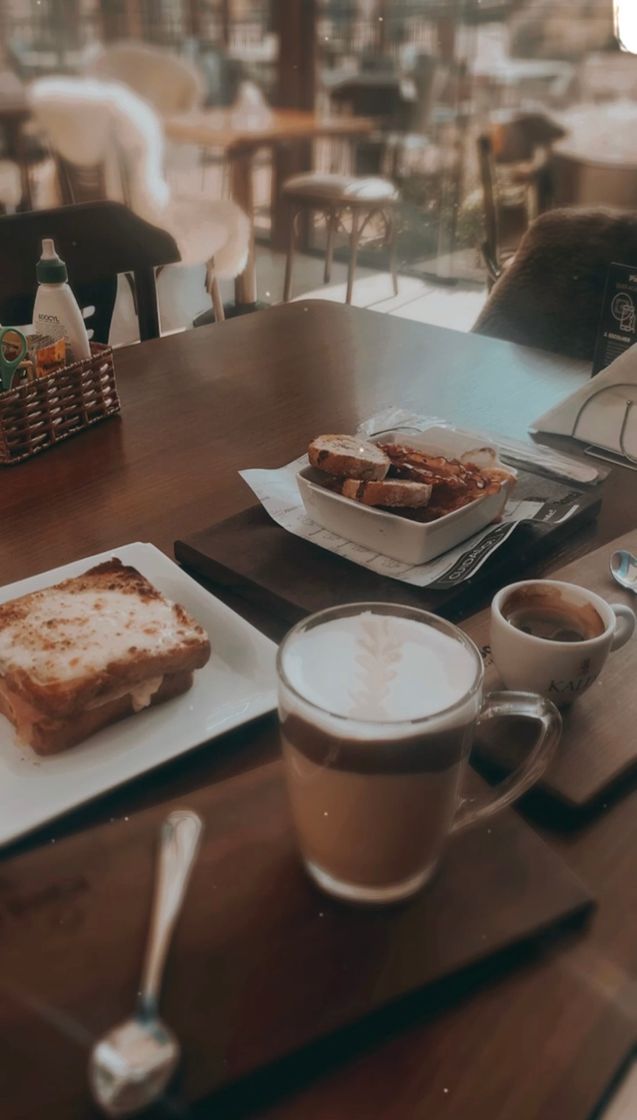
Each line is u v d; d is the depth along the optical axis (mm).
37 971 422
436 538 779
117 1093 366
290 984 421
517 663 596
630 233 1564
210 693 647
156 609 675
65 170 3582
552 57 3801
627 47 1552
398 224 4062
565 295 1620
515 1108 381
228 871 482
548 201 3654
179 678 632
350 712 437
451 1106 382
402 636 491
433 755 425
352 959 435
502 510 848
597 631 611
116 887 468
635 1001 428
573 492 918
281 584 761
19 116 3498
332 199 3473
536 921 458
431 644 486
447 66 3842
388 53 3920
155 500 930
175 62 3582
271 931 448
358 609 505
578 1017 420
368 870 459
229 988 417
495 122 3758
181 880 466
